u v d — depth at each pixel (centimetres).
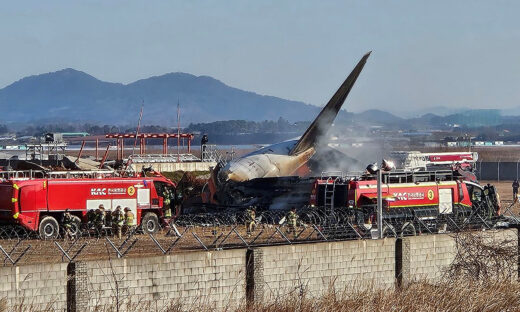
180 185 10156
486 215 9588
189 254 6006
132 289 5756
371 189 8900
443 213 9275
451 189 9450
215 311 5800
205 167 15700
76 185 8900
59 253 7200
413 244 7100
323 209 8962
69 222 8456
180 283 5962
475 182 10294
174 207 9681
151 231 9344
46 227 8700
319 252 6612
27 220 8569
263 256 6297
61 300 5516
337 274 6700
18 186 8569
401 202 9006
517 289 6122
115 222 8475
